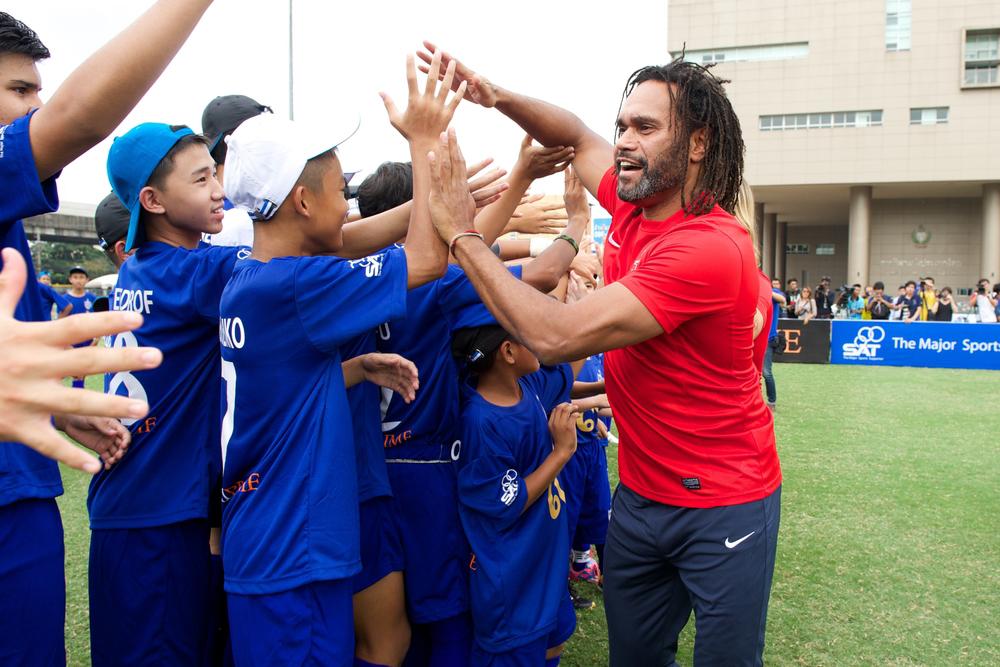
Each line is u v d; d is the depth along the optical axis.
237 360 1.82
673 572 2.24
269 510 1.79
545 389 2.89
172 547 2.20
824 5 34.41
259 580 1.77
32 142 1.46
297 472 1.79
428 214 1.91
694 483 2.04
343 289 1.78
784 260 46.75
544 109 2.46
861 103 34.28
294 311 1.77
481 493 2.33
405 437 2.43
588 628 3.35
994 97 32.72
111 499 2.18
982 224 34.78
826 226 47.41
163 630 2.19
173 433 2.19
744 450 2.06
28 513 1.79
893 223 38.31
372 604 2.34
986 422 8.20
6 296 0.91
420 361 2.45
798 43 34.94
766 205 40.91
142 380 2.17
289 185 1.79
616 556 2.28
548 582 2.48
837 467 6.10
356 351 2.44
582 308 1.86
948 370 14.13
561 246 2.63
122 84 1.41
